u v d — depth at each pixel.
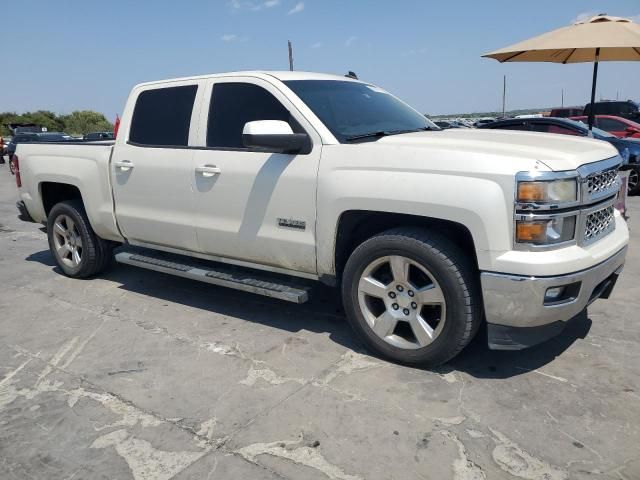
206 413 2.92
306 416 2.86
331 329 4.00
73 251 5.39
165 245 4.54
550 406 2.89
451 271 3.03
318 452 2.56
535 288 2.82
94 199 4.89
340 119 3.73
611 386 3.08
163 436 2.73
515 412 2.84
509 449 2.54
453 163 2.96
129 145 4.59
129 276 5.52
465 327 3.08
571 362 3.37
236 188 3.84
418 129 4.18
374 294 3.39
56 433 2.79
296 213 3.57
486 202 2.85
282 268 3.85
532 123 9.60
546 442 2.58
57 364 3.57
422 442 2.61
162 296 4.87
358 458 2.51
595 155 3.21
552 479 2.34
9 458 2.59
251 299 4.71
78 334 4.06
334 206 3.36
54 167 5.21
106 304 4.70
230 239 3.96
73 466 2.52
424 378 3.22
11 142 25.30
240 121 3.92
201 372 3.39
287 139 3.38
